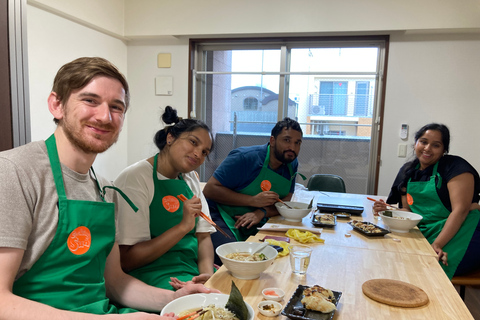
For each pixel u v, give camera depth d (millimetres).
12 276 885
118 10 4020
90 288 1087
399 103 3723
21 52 1468
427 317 1029
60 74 1030
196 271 1688
